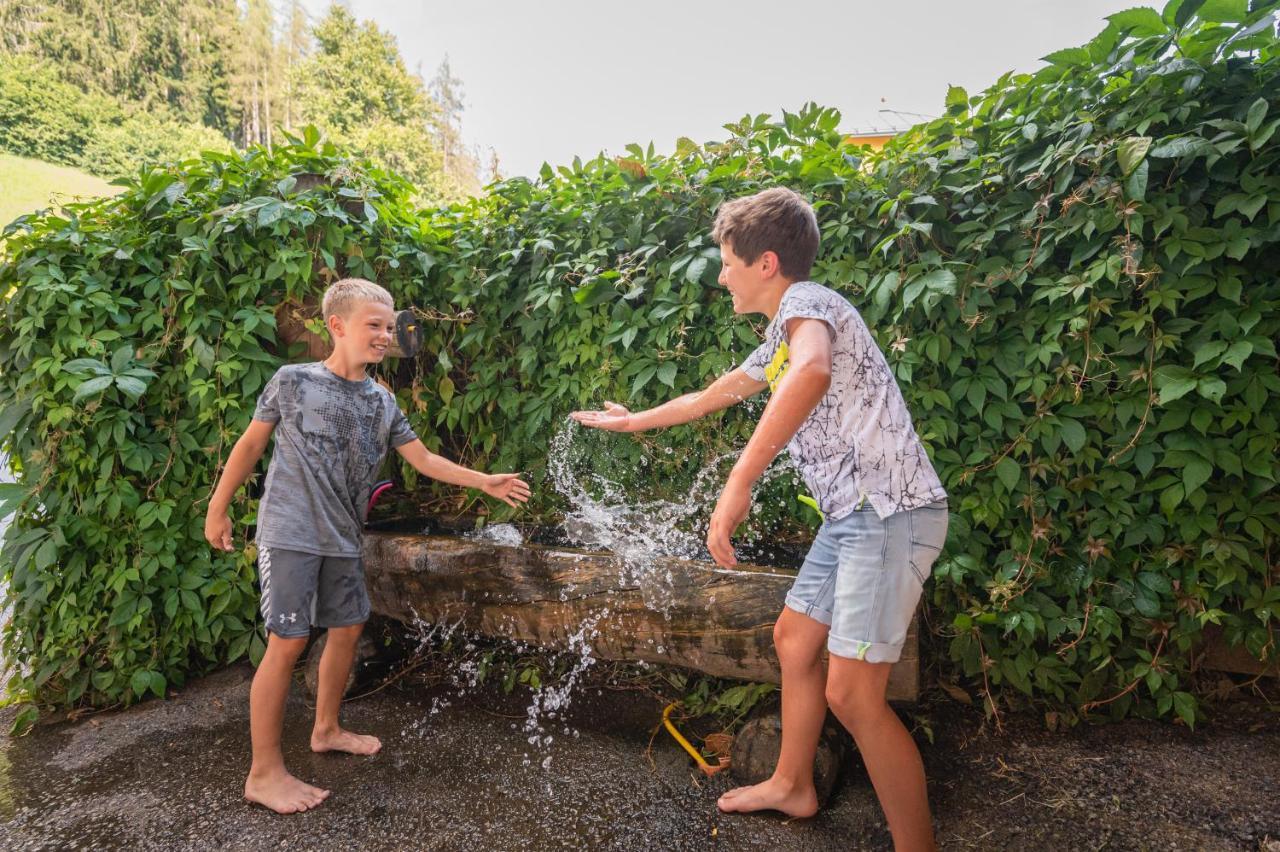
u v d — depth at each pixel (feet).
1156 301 5.64
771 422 4.07
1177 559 6.08
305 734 6.89
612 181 7.97
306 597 5.89
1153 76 5.43
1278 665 6.49
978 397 6.33
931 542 4.51
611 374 8.01
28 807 5.76
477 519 8.68
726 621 5.93
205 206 8.27
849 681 4.42
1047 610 6.45
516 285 8.84
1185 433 5.88
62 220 7.89
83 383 7.15
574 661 8.11
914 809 4.40
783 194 4.96
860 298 6.86
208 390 7.94
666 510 7.95
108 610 7.89
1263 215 5.52
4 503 7.56
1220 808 5.22
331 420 6.09
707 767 6.09
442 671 8.22
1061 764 5.88
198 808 5.67
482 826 5.36
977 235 6.33
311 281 8.62
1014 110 6.46
